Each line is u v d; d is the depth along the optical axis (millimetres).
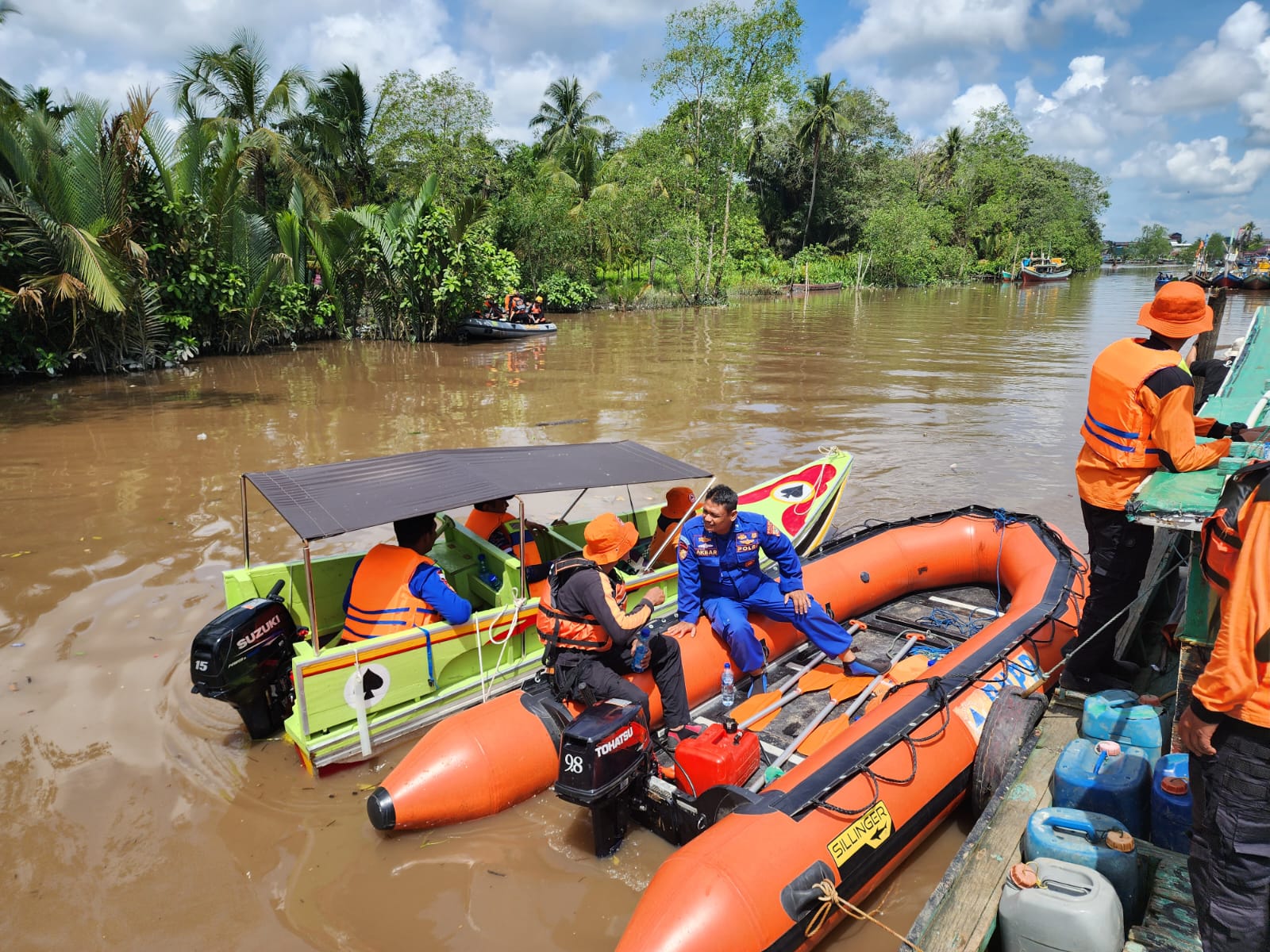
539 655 5098
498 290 25969
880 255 56812
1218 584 2234
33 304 15812
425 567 4570
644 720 3820
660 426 12109
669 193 38469
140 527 7777
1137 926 2672
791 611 4965
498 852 3740
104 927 3234
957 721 4082
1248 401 4344
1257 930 2242
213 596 6262
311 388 15719
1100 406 3910
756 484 9266
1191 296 3670
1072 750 3396
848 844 3273
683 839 3729
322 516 4195
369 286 24578
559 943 3201
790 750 4250
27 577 6613
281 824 3883
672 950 2779
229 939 3191
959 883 2980
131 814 3910
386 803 3701
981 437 11336
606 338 24672
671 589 5652
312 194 25500
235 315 20531
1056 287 59438
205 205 20141
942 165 73438
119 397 14648
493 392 15133
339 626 5262
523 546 4828
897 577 6082
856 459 10203
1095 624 4176
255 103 27047
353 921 3295
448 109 33094
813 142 57844
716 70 37812
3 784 4102
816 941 3152
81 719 4672
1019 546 5906
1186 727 2299
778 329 27078
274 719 4551
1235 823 2213
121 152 17312
